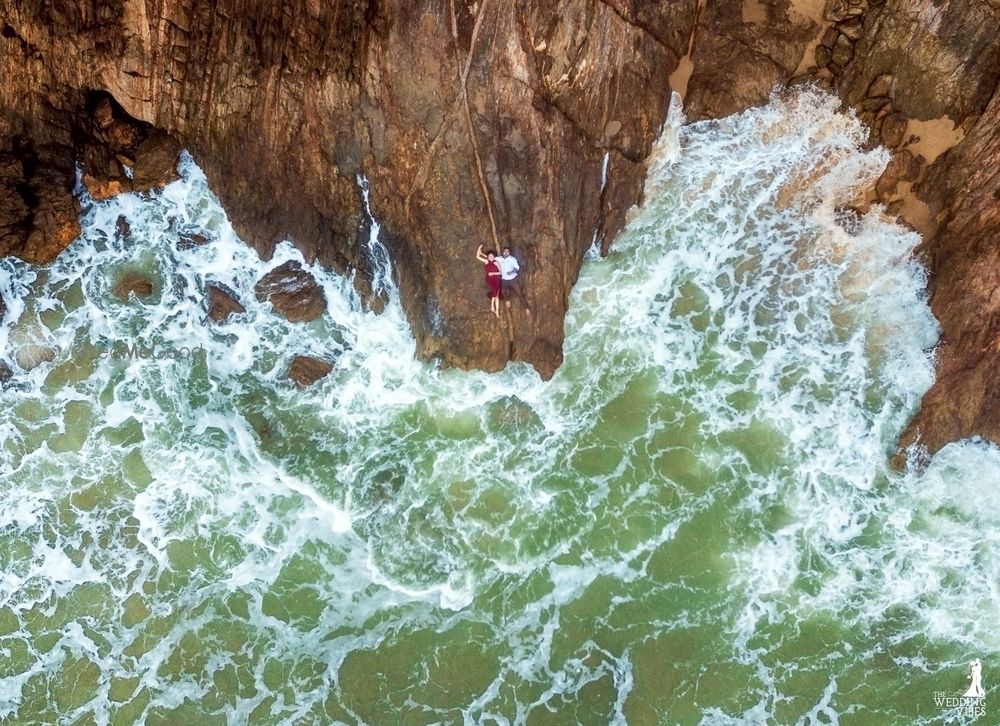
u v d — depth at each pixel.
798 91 15.13
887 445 15.27
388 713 14.65
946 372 14.90
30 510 15.36
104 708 14.73
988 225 14.35
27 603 15.05
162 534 15.30
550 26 13.45
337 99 13.95
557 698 14.66
